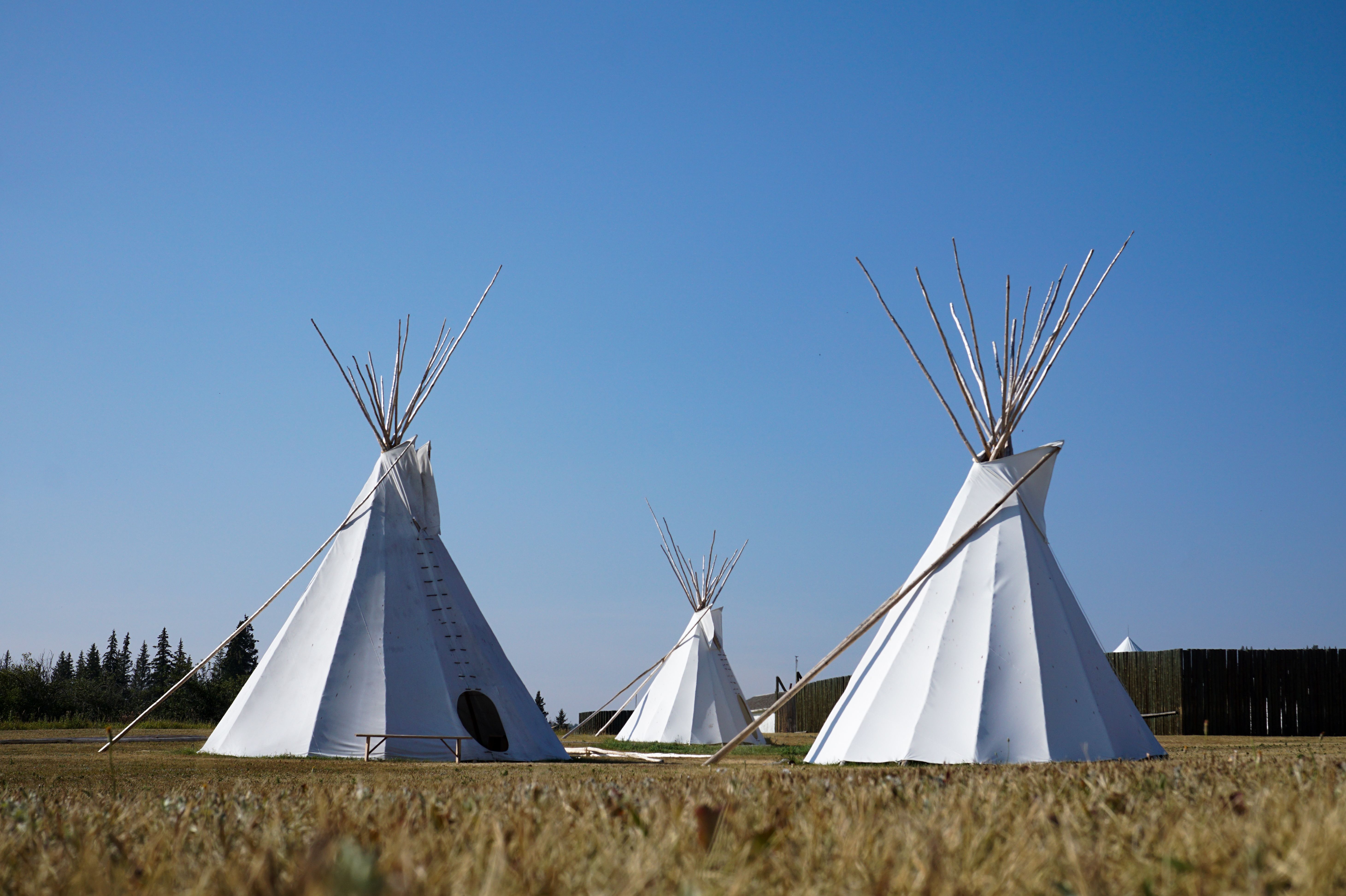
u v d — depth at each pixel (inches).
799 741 967.6
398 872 72.5
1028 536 427.5
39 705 997.2
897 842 84.8
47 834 112.1
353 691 490.0
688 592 993.5
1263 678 765.3
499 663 541.0
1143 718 415.2
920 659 407.5
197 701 1168.8
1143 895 73.3
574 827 102.3
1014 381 453.1
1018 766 227.9
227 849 94.0
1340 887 73.0
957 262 465.7
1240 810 113.7
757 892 72.5
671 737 882.8
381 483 553.3
